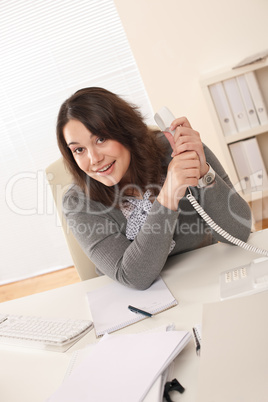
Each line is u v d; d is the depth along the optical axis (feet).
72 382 2.70
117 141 4.13
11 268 12.55
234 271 3.57
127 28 10.00
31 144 11.64
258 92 8.66
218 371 2.31
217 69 9.98
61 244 12.19
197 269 4.02
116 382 2.57
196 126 10.44
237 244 3.98
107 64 11.05
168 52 10.05
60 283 11.48
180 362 2.68
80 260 5.24
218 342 2.56
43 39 10.99
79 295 4.35
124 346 2.93
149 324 3.31
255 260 3.60
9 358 3.48
